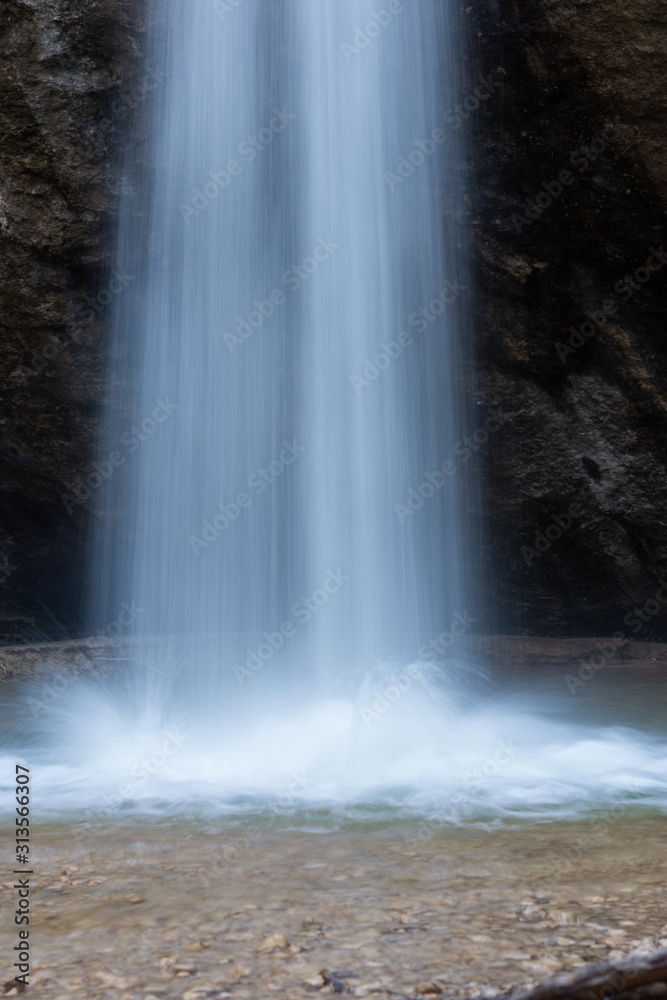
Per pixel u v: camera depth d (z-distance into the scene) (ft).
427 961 9.98
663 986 8.28
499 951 10.24
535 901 12.19
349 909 12.01
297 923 11.46
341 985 9.34
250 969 9.84
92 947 10.74
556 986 8.34
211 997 9.11
